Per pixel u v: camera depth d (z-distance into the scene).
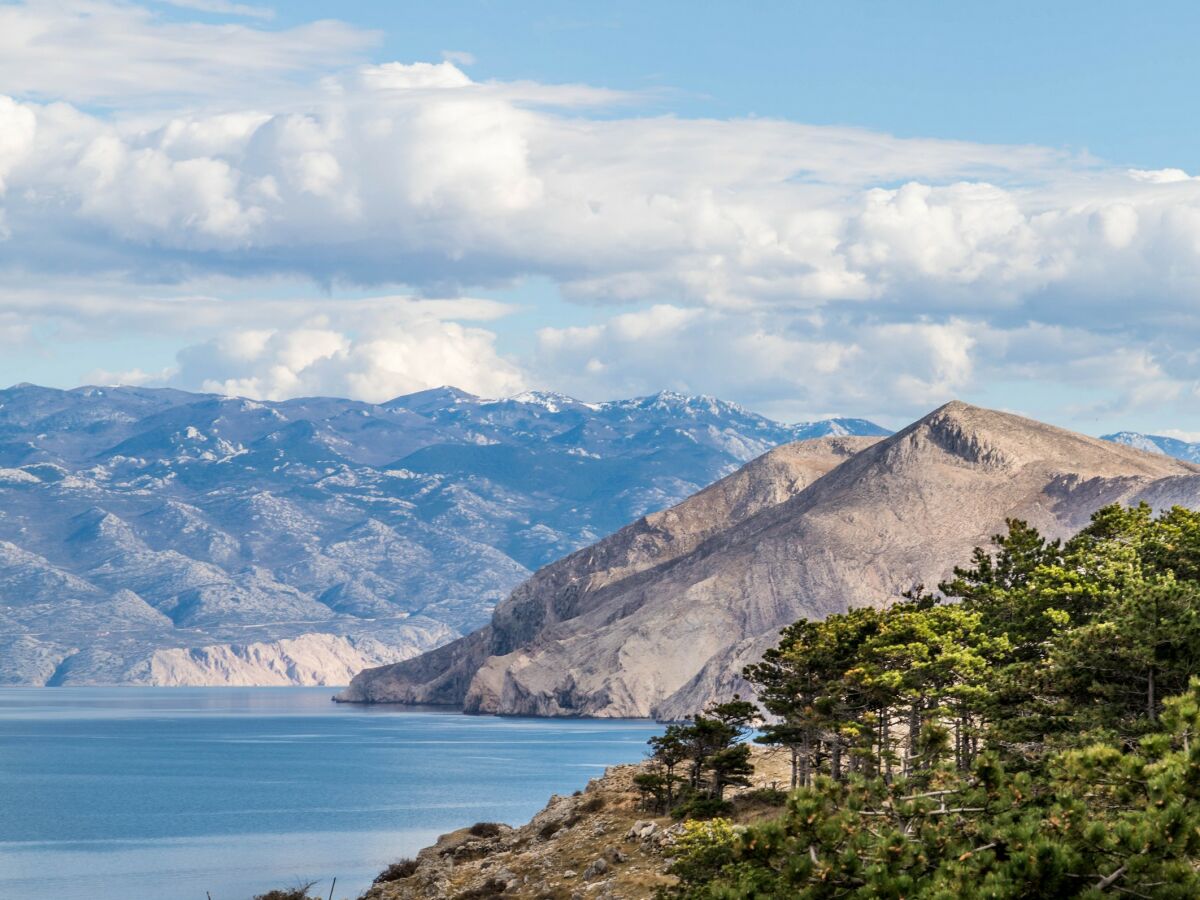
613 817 133.00
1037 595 116.31
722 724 129.62
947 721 113.81
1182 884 49.16
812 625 131.75
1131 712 89.94
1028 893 51.22
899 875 53.72
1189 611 84.75
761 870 60.75
